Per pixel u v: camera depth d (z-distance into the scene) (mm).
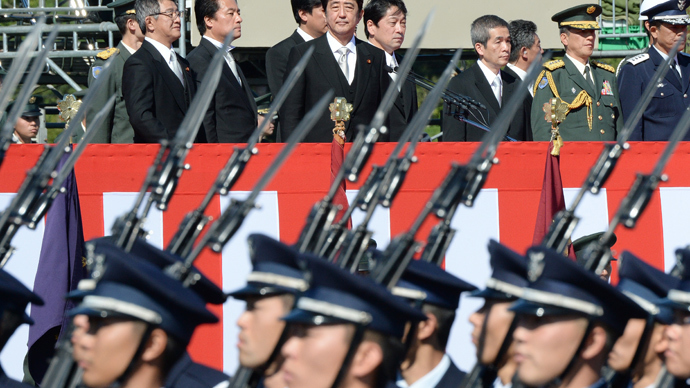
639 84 30953
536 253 13414
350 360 12664
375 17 31797
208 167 25062
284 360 14281
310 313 12727
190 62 29578
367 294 12688
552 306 13109
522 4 42531
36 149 24859
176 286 13961
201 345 24641
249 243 14906
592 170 14578
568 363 13211
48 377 14953
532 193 25750
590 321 13141
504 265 15492
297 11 33750
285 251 14367
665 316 15500
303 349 12766
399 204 25281
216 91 28750
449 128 30953
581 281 13117
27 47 14203
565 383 13422
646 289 15719
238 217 14062
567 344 13148
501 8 42531
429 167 25406
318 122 28578
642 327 15539
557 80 31141
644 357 15844
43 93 51719
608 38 43625
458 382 16891
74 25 39062
